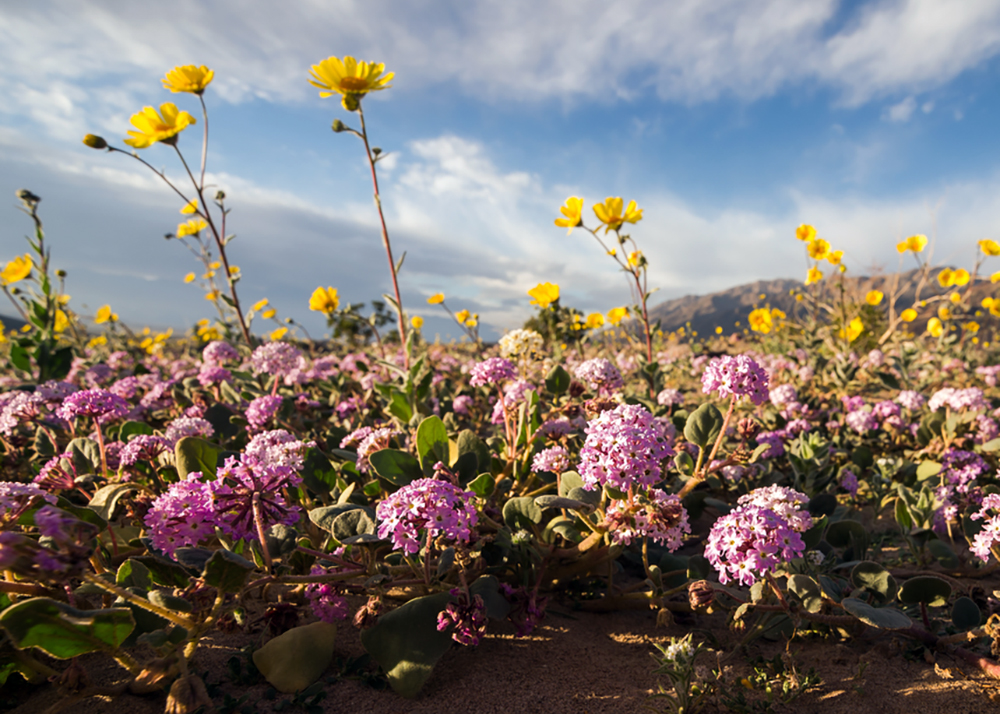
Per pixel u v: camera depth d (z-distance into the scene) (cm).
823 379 802
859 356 967
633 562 306
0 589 144
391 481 254
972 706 181
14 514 172
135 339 1219
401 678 182
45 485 249
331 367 671
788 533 184
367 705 182
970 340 1177
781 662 208
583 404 326
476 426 520
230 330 766
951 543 324
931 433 486
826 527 278
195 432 294
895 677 200
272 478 176
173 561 177
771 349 1209
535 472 295
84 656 199
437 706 183
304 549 194
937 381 836
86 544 143
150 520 169
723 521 192
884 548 345
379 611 194
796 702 188
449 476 227
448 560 202
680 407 442
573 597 271
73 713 165
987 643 216
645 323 482
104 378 602
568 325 827
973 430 472
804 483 358
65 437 403
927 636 216
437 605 196
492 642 226
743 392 223
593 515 244
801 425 455
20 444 369
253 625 221
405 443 356
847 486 395
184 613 166
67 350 607
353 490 266
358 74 368
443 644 189
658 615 229
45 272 594
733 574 186
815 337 1023
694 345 1302
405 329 409
